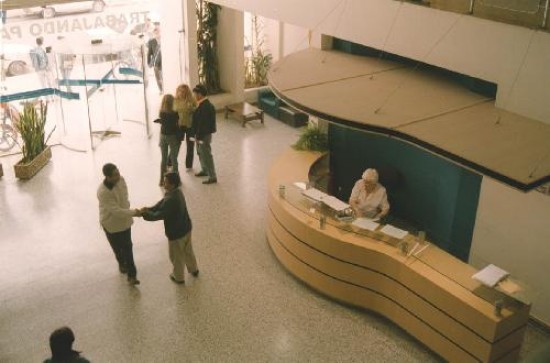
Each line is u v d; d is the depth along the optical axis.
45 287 7.01
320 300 6.91
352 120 5.28
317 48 7.85
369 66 7.05
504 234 6.67
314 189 7.33
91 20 10.92
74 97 10.62
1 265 7.37
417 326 6.12
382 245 6.44
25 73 12.50
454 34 6.00
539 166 4.54
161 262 7.54
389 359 6.08
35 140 9.66
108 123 11.72
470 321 5.54
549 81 5.36
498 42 5.66
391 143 8.23
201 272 7.37
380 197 7.16
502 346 5.55
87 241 7.94
